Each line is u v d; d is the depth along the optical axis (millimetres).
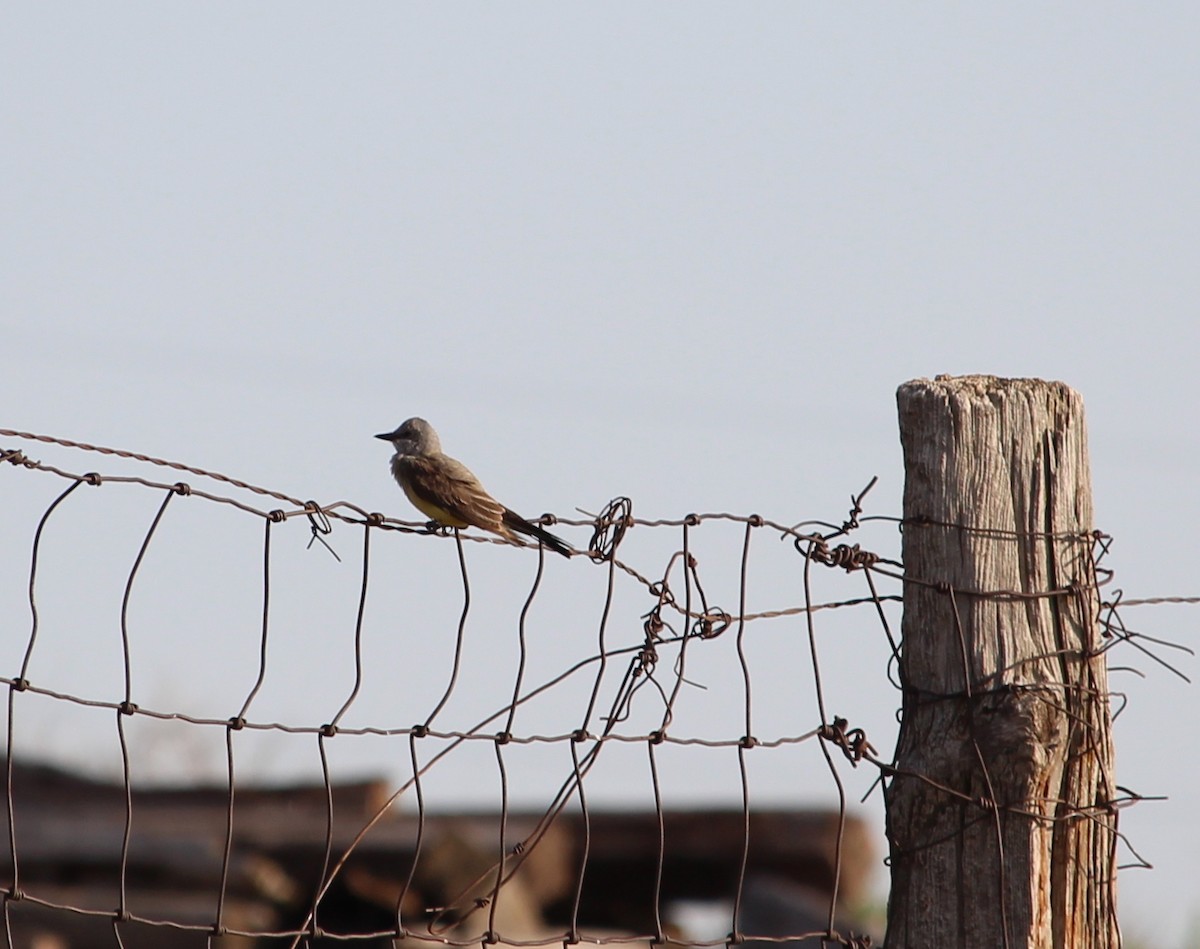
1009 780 9891
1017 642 10062
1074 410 10359
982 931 9828
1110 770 10211
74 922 23375
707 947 9672
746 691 10203
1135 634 10562
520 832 24844
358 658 9703
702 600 10547
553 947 23391
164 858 24188
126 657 8930
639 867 25516
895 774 10078
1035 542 10180
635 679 10461
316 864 24328
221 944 23531
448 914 23688
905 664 10188
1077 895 10023
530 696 9781
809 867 25156
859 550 10375
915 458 10273
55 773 26750
